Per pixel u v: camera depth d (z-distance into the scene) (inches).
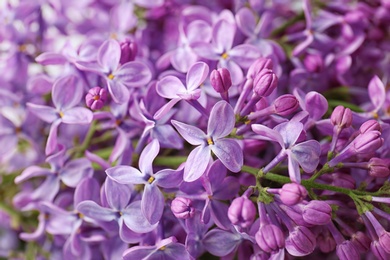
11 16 11.1
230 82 8.7
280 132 8.5
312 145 8.4
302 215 8.3
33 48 11.3
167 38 11.2
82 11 11.5
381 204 8.7
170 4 11.1
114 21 11.1
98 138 10.8
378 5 11.2
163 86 8.9
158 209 8.7
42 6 11.3
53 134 9.4
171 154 10.1
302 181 8.6
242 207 8.1
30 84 10.4
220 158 8.4
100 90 9.1
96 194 9.5
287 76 10.7
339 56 10.9
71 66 9.5
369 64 11.4
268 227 8.3
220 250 9.0
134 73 9.3
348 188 8.7
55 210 9.9
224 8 11.3
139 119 9.4
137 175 8.7
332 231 8.7
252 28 10.3
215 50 9.7
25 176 9.8
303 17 11.2
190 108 9.6
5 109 11.2
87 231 9.9
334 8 11.2
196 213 8.9
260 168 9.2
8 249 12.0
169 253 8.9
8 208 11.4
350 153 8.6
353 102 11.0
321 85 10.9
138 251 8.8
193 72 8.8
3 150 11.1
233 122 8.4
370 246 8.8
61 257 11.1
